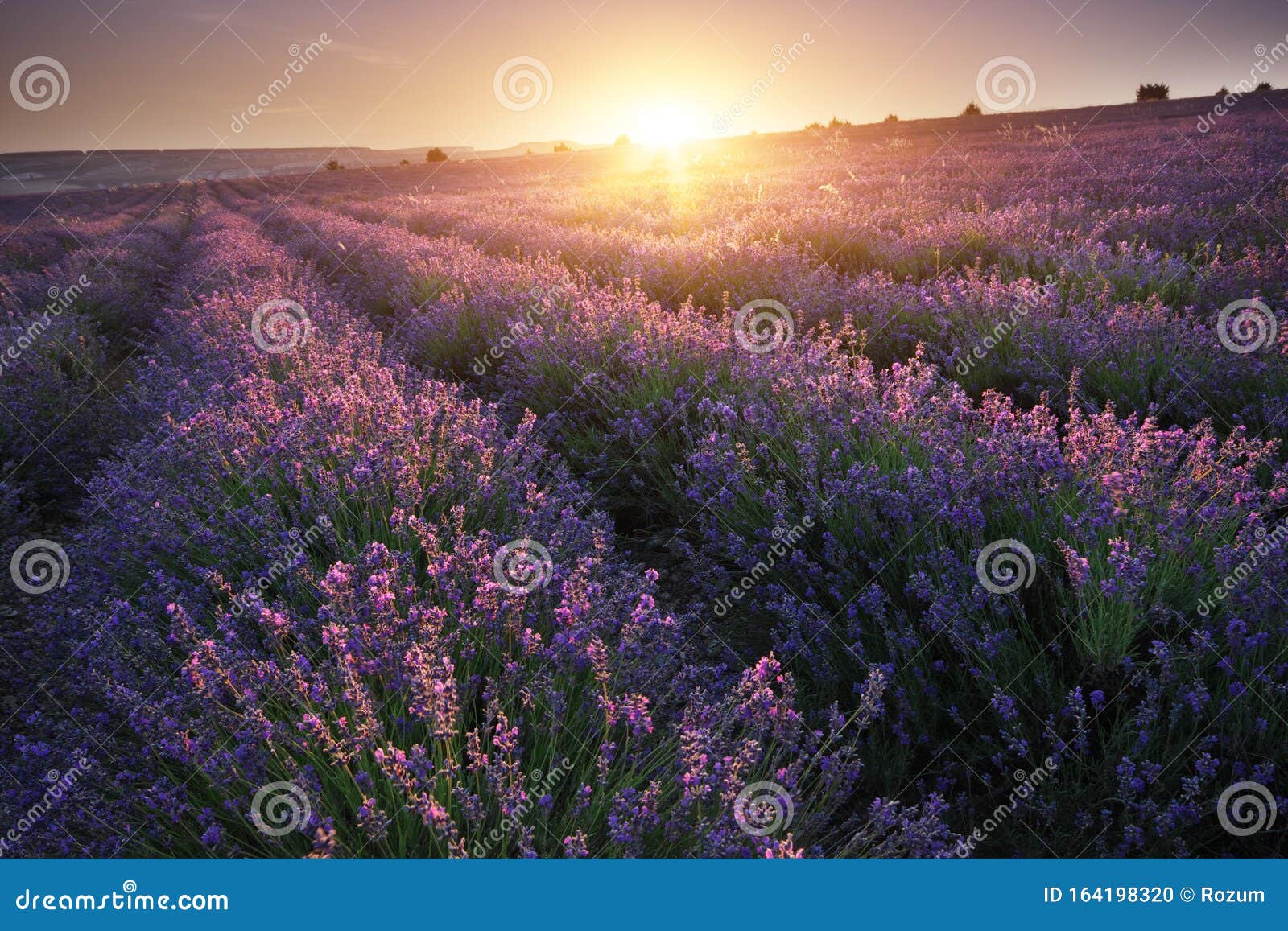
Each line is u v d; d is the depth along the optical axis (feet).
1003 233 31.73
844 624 11.03
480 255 40.42
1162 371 16.85
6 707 11.02
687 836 7.39
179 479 14.32
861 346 20.49
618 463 16.81
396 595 10.19
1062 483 11.21
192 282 41.86
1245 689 7.98
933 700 9.49
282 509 13.92
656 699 9.71
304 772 7.49
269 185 198.49
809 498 12.44
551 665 9.41
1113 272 24.43
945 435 12.81
